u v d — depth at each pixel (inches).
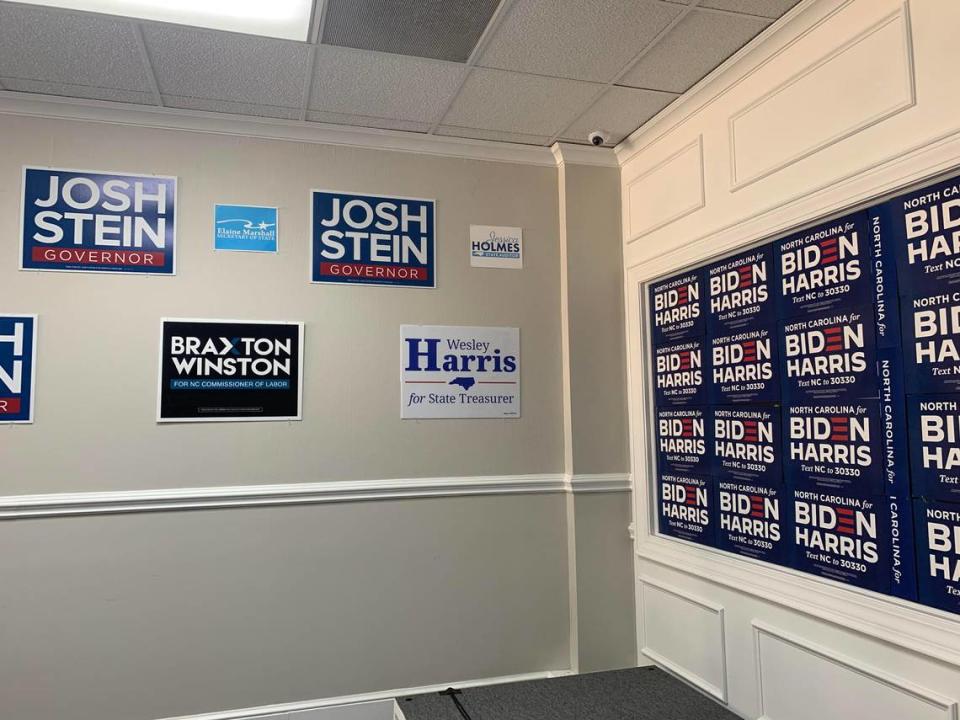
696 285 118.3
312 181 126.0
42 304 111.5
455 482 128.0
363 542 123.0
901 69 79.6
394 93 114.0
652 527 129.8
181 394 116.1
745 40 99.7
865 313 84.8
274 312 122.0
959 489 73.2
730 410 109.1
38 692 106.9
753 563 102.7
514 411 133.6
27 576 107.7
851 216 87.3
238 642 115.7
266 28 94.7
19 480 108.3
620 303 138.9
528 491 132.4
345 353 125.2
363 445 124.6
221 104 116.6
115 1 87.8
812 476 92.5
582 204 138.3
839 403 88.4
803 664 92.1
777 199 98.3
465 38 98.2
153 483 113.8
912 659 77.6
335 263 125.9
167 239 117.7
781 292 98.8
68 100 113.0
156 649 112.0
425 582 125.6
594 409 135.3
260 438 119.3
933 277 76.6
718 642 109.1
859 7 85.4
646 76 109.9
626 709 106.0
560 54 102.9
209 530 115.7
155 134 118.7
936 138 75.0
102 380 113.0
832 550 88.9
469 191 135.0
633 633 133.6
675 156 122.3
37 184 112.6
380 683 122.0
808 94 92.9
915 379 78.4
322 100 115.8
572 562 132.1
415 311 129.7
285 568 118.8
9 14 90.0
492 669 128.0
